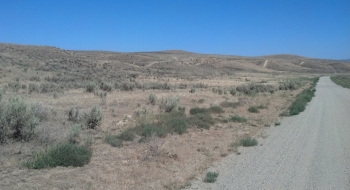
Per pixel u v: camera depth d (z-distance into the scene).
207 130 18.22
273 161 11.88
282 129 19.30
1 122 12.01
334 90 60.62
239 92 48.59
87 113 17.69
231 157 12.48
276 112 27.69
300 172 10.50
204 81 89.38
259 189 8.87
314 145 14.78
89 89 42.94
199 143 14.69
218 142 15.11
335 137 16.77
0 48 83.94
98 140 14.06
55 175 9.23
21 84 45.94
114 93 42.34
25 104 13.40
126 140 14.24
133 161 11.21
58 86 45.75
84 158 10.47
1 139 12.01
